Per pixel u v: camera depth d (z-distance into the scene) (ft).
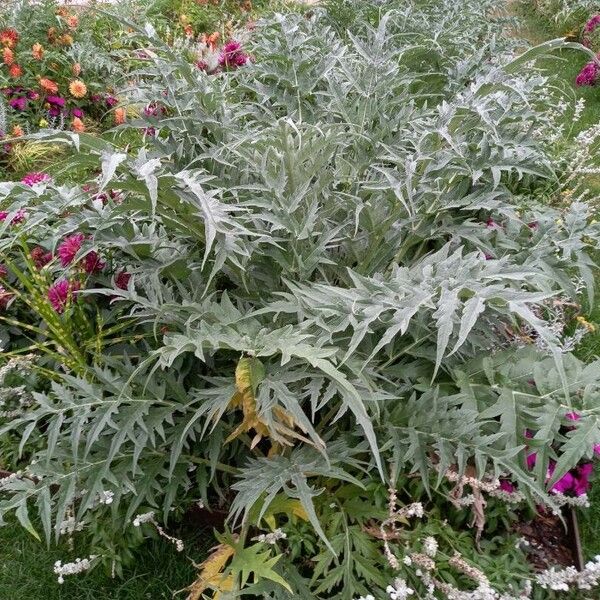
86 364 6.85
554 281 7.06
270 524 6.01
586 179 12.92
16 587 6.81
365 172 8.07
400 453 5.96
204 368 7.04
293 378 5.72
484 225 7.77
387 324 6.24
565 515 6.97
